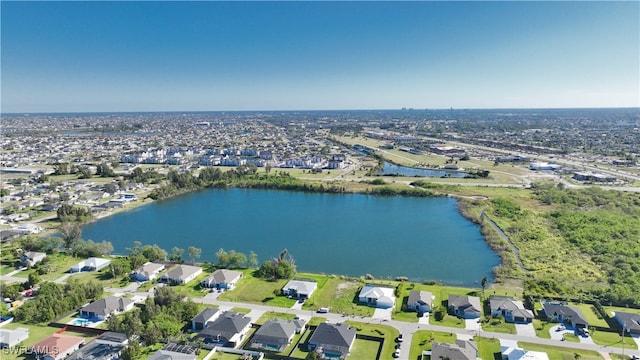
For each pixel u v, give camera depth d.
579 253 168.75
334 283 141.50
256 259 157.62
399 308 123.69
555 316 115.56
